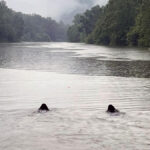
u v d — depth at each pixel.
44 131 8.76
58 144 7.78
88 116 10.48
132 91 16.45
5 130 8.85
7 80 21.03
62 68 29.34
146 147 7.59
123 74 24.33
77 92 16.22
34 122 9.69
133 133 8.58
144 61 36.09
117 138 8.19
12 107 12.35
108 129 8.93
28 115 10.69
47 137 8.27
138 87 17.84
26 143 7.84
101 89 17.20
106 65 31.78
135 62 34.78
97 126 9.22
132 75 23.66
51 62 36.12
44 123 9.56
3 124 9.46
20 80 21.05
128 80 20.88
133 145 7.71
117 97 14.73
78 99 14.26
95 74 24.47
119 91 16.47
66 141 7.98
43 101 13.78
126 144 7.77
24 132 8.67
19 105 12.81
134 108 12.12
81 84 19.14
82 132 8.66
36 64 33.69
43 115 10.66
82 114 10.81
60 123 9.55
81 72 25.92
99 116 10.47
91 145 7.71
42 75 23.81
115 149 7.45
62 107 12.30
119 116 10.48
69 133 8.59
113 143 7.84
